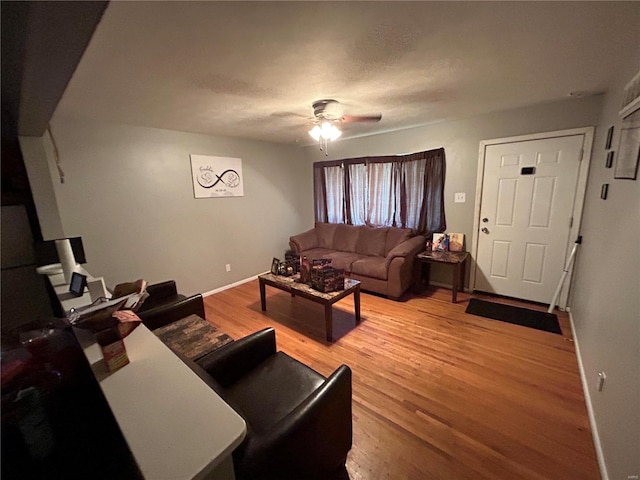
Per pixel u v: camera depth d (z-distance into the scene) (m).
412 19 1.37
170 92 2.19
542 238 3.15
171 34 1.42
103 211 3.05
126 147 3.16
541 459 1.50
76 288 1.59
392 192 4.18
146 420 0.72
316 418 1.15
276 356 1.71
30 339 0.90
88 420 0.84
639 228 1.37
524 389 1.98
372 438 1.65
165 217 3.53
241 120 3.10
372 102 2.63
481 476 1.43
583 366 2.08
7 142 2.34
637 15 1.36
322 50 1.63
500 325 2.84
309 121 3.20
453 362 2.30
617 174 1.80
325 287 2.73
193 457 0.63
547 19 1.40
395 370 2.22
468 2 1.26
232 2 1.19
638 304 1.27
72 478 0.77
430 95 2.48
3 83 1.22
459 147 3.53
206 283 4.01
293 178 5.12
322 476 1.28
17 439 0.77
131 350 0.98
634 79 1.61
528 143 3.07
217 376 1.46
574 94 2.57
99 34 1.38
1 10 0.71
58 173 2.75
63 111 2.54
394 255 3.47
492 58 1.80
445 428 1.70
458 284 3.67
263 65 1.79
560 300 3.11
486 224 3.47
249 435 1.02
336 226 4.71
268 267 4.83
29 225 2.39
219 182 4.02
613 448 1.33
